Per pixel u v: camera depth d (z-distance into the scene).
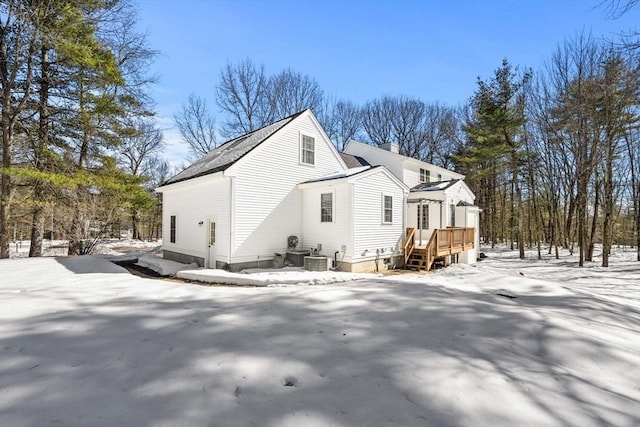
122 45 16.19
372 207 11.86
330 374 2.96
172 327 4.32
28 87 13.34
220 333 4.09
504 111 19.81
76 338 3.84
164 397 2.52
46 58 14.38
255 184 11.22
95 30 14.27
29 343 3.66
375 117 34.25
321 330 4.24
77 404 2.41
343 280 9.20
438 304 5.69
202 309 5.31
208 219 11.75
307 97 30.45
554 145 19.42
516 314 4.99
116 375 2.90
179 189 13.97
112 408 2.36
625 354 3.57
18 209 14.50
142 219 30.42
